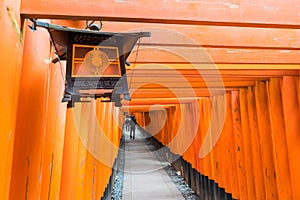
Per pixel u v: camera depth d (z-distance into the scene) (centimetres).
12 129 76
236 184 346
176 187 638
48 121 128
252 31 168
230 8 110
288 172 249
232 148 356
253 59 199
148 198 557
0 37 67
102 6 95
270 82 268
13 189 85
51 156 135
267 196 271
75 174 151
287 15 116
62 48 96
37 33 105
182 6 104
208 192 464
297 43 169
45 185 123
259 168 292
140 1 99
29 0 86
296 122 243
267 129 277
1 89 69
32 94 100
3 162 70
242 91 322
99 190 317
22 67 89
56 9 90
